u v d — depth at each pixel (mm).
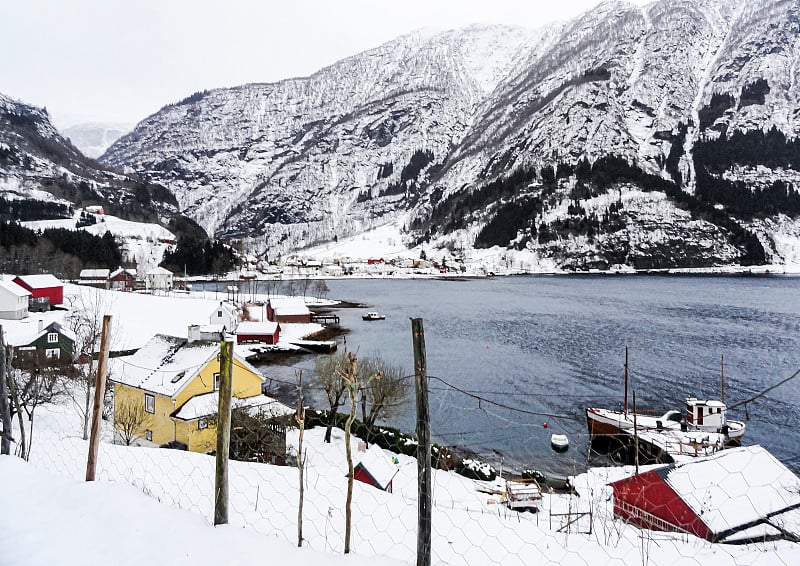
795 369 59031
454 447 36219
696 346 72062
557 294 145875
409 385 46000
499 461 34000
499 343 75438
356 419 37031
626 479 21047
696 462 20859
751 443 38125
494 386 52594
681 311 108062
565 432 39688
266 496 13375
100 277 147500
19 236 153250
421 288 172750
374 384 33344
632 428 38500
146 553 5684
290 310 98125
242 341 76750
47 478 8109
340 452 29672
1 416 9953
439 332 85188
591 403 47500
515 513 20688
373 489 16438
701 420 39375
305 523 10664
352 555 5770
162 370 31906
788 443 38125
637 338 78312
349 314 109250
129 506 6961
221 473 6809
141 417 31281
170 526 6414
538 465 33594
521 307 117875
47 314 79688
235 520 10367
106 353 8547
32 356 39281
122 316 76812
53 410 33719
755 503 18453
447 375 56844
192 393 30781
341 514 11953
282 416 30484
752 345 72500
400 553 9172
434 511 14188
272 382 53719
